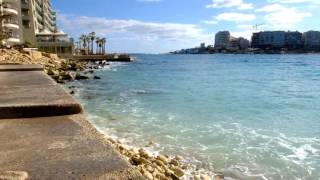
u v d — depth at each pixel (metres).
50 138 4.11
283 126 15.41
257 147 11.60
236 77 53.50
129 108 19.89
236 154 10.73
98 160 3.36
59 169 3.12
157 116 17.14
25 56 50.59
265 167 9.62
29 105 5.39
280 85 39.72
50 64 52.50
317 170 9.45
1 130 4.48
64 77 38.94
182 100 24.30
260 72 68.31
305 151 11.24
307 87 37.38
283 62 133.25
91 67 67.38
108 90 30.48
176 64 114.50
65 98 6.29
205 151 10.98
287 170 9.42
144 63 116.62
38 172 3.05
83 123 4.91
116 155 3.53
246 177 8.83
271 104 23.20
